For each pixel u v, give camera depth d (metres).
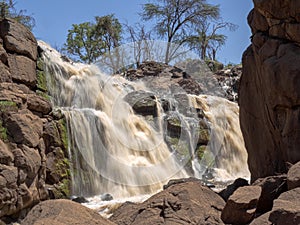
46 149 13.35
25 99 12.66
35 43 15.73
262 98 8.29
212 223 5.12
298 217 4.21
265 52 7.69
